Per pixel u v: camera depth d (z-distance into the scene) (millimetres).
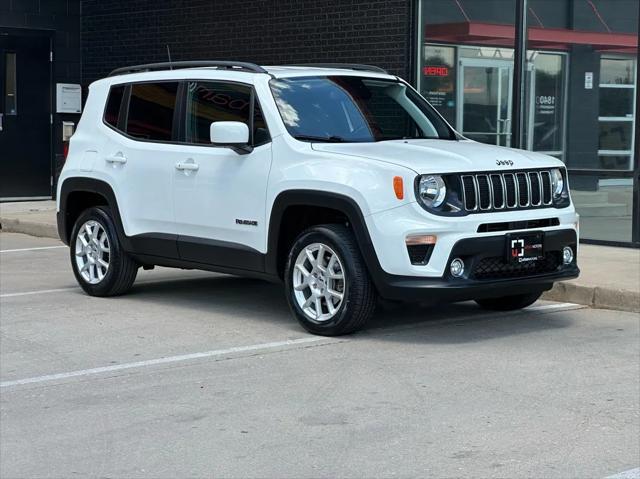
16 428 5730
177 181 8750
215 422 5797
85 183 9570
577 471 4973
